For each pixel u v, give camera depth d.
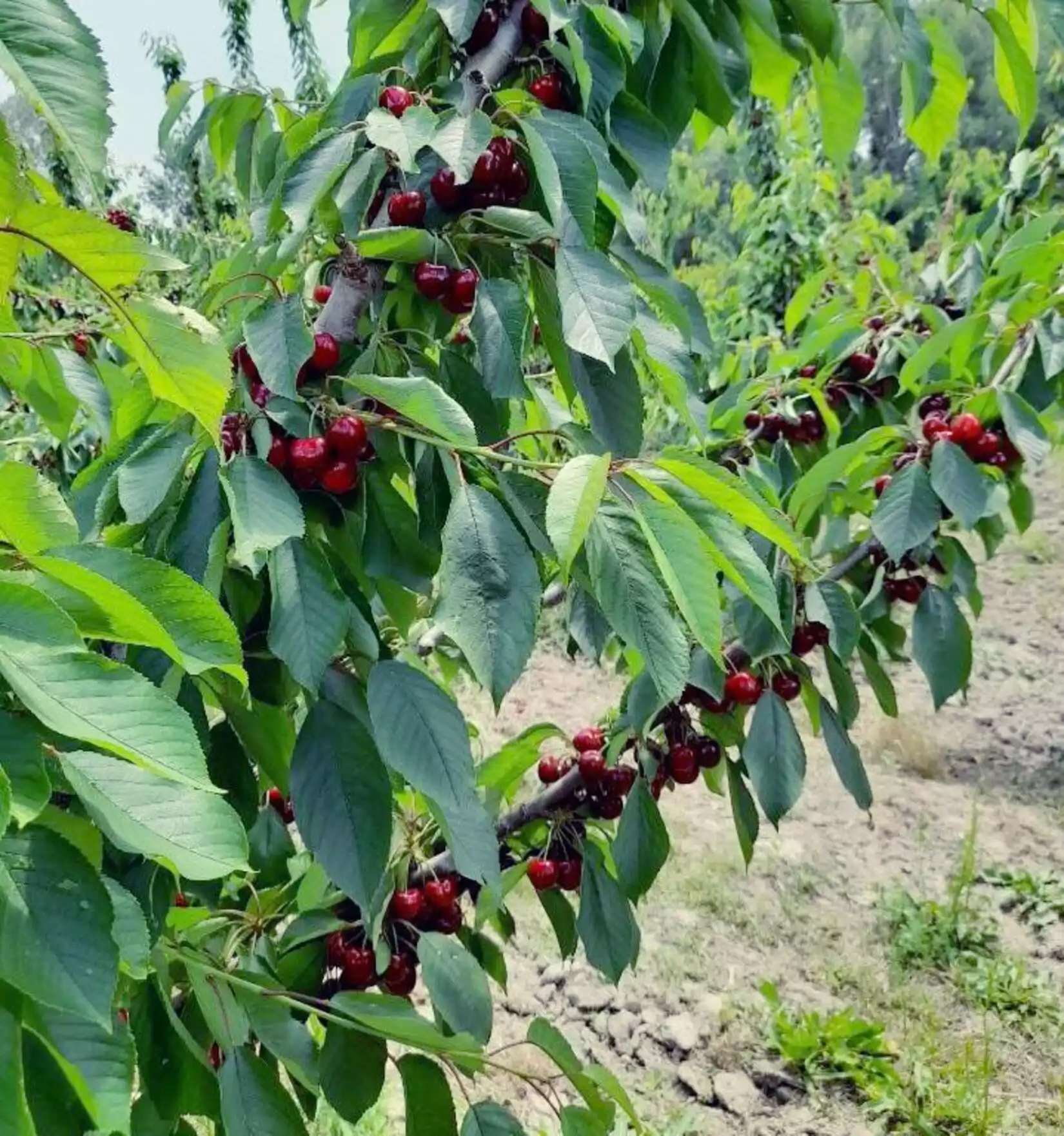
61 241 0.59
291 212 1.00
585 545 0.90
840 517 2.45
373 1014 1.08
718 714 1.82
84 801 0.65
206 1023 1.18
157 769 0.56
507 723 5.09
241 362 1.11
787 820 4.36
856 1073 2.87
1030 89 1.53
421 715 1.01
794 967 3.43
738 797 1.84
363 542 1.10
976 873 3.92
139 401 1.11
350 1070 1.20
